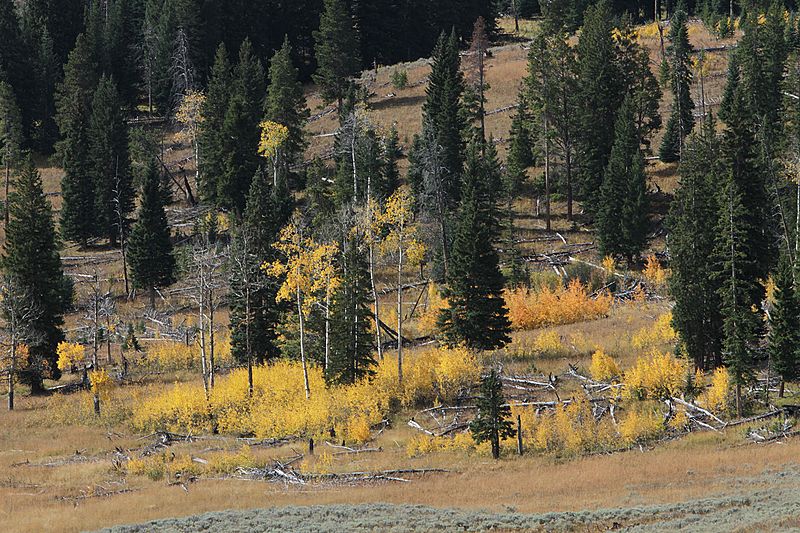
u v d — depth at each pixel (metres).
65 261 133.62
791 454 60.47
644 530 45.47
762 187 90.75
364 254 88.25
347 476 64.81
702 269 78.50
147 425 81.81
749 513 45.94
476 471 64.50
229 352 100.12
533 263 115.81
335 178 133.50
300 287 84.81
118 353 105.25
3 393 96.31
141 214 119.81
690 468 59.50
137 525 53.47
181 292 123.06
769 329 79.06
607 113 130.12
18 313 96.38
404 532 48.53
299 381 85.50
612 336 91.69
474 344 87.62
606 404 74.62
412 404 80.38
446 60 140.00
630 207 111.88
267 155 137.25
